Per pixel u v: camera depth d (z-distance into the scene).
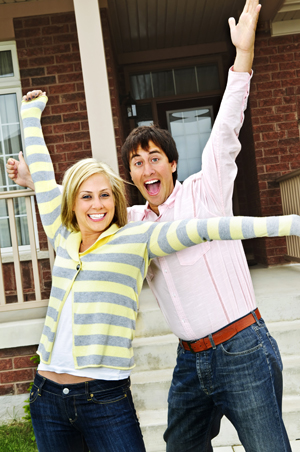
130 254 1.36
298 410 2.61
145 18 4.98
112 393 1.32
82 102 4.67
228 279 1.48
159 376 2.88
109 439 1.30
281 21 5.12
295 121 5.16
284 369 2.81
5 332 3.20
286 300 3.22
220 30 5.52
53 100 4.68
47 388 1.36
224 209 1.49
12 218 3.34
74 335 1.32
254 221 1.22
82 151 4.68
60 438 1.36
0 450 2.78
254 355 1.41
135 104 5.71
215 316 1.45
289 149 5.17
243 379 1.40
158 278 1.53
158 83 6.00
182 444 1.66
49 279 4.46
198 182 1.56
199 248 1.46
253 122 5.20
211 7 4.84
